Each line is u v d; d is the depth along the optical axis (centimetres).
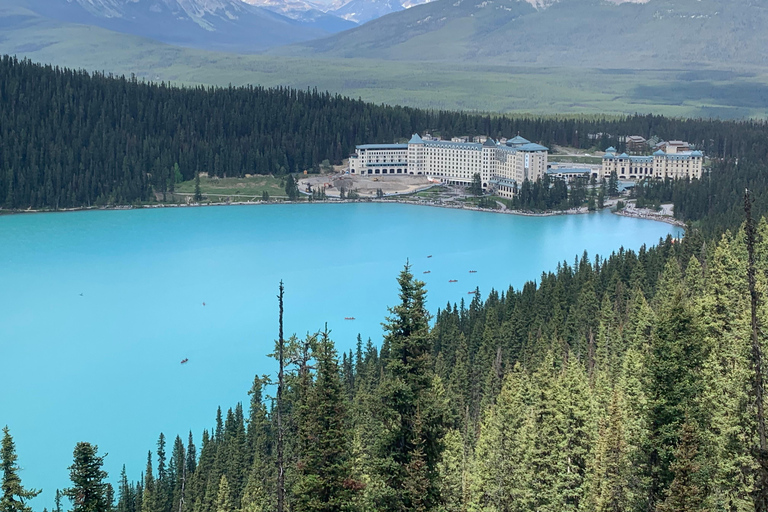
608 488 11675
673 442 10762
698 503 9594
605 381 16450
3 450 11638
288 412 12381
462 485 13962
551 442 13400
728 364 14288
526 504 12862
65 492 11581
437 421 10344
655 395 11181
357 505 10144
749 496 11050
